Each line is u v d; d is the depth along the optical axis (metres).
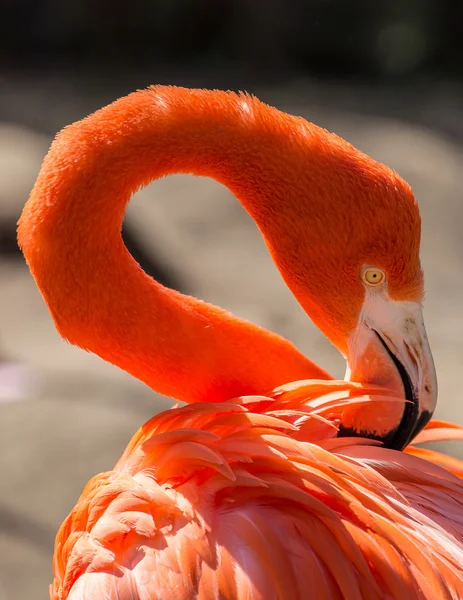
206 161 2.42
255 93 9.21
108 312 2.42
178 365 2.43
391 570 2.29
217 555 2.29
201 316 2.44
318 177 2.40
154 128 2.42
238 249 5.59
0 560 2.85
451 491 2.37
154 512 2.32
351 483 2.32
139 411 3.37
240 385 2.44
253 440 2.34
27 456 3.01
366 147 6.66
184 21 10.52
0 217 5.02
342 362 4.16
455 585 2.30
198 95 2.43
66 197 2.41
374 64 10.43
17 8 10.51
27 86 9.20
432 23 10.34
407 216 2.39
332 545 2.30
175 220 5.80
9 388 3.56
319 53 10.47
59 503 2.93
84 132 2.42
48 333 4.38
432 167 6.36
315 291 2.42
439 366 4.07
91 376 3.75
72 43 10.51
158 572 2.29
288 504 2.32
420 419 2.41
